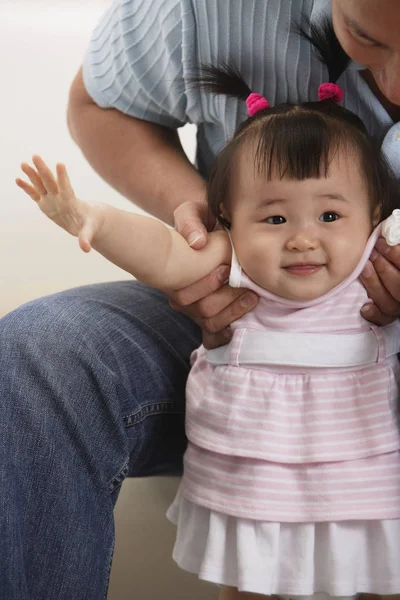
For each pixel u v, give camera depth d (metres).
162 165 1.65
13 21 4.67
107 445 1.29
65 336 1.33
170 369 1.48
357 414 1.31
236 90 1.49
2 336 1.31
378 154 1.34
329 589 1.30
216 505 1.33
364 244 1.33
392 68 1.20
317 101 1.40
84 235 1.10
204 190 1.58
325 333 1.34
